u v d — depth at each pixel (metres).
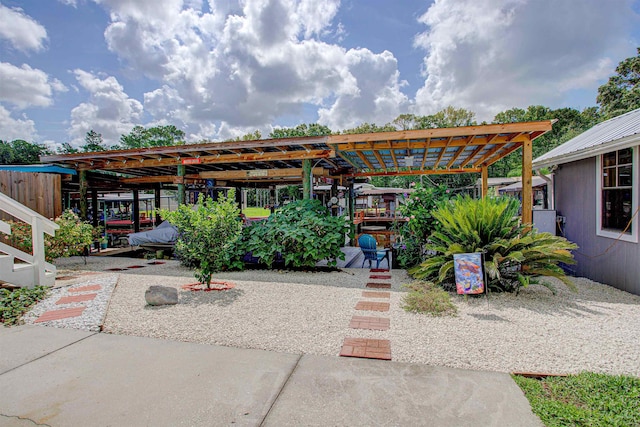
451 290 5.37
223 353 3.15
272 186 16.30
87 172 10.52
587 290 5.48
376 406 2.29
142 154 8.73
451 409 2.25
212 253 5.21
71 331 3.71
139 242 9.27
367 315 4.20
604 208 6.10
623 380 2.57
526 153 6.68
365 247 7.70
